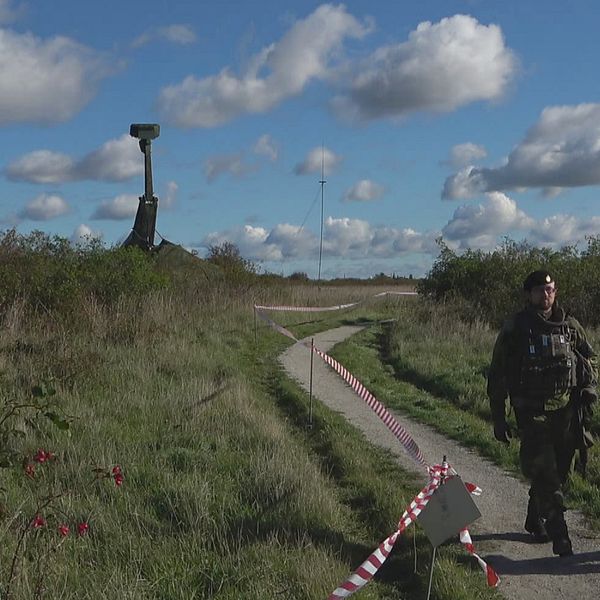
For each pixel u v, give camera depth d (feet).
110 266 60.13
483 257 82.94
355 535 21.20
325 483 25.09
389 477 26.50
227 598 16.61
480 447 31.30
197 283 78.38
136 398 33.24
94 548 18.65
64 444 25.71
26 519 19.25
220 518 20.94
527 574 18.85
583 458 19.94
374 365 52.90
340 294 113.19
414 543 19.80
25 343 40.81
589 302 65.98
